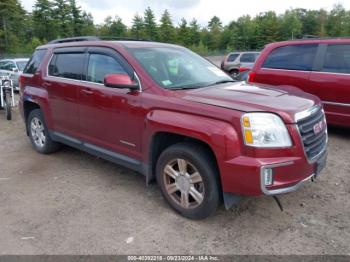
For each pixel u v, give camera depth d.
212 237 3.37
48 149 5.75
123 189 4.45
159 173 3.84
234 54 20.48
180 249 3.20
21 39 66.38
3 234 3.49
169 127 3.52
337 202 3.98
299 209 3.83
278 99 3.48
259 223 3.58
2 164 5.46
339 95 6.09
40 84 5.59
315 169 3.48
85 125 4.74
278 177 3.13
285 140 3.13
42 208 3.99
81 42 5.01
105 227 3.57
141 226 3.57
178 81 4.07
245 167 3.07
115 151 4.38
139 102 3.87
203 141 3.29
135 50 4.29
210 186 3.39
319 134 3.56
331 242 3.25
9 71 14.76
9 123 8.48
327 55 6.29
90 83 4.59
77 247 3.26
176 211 3.80
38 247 3.27
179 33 81.56
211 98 3.48
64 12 71.25
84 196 4.27
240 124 3.10
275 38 86.00
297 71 6.59
